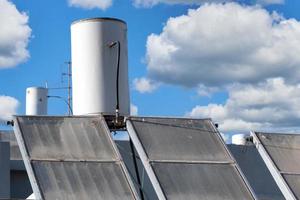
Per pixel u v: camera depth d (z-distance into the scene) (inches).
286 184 400.8
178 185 350.9
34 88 876.0
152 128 383.2
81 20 456.4
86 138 364.2
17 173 609.6
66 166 343.3
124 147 531.2
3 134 697.6
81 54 454.9
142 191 424.8
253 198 359.3
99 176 344.2
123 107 453.7
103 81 448.1
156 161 360.2
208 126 399.5
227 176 367.6
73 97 463.8
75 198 327.9
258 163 634.8
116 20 456.1
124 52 462.0
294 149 434.3
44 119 367.2
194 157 372.5
